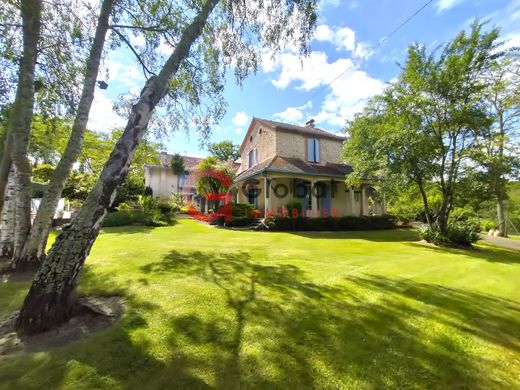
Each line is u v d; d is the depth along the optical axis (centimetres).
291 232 1237
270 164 1416
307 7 489
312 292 401
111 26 486
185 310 327
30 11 483
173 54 377
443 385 212
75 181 1595
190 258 602
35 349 242
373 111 1123
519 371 234
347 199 1764
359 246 870
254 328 288
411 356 248
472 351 261
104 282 426
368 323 308
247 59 577
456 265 655
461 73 949
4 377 204
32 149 930
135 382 203
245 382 207
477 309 363
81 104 495
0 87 555
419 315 336
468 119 937
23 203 518
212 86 604
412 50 1009
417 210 1578
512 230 2152
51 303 280
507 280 536
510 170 973
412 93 1029
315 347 256
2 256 549
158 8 512
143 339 260
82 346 246
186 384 203
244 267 538
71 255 295
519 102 1245
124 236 955
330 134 1827
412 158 982
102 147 1496
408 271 560
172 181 2895
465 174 1013
